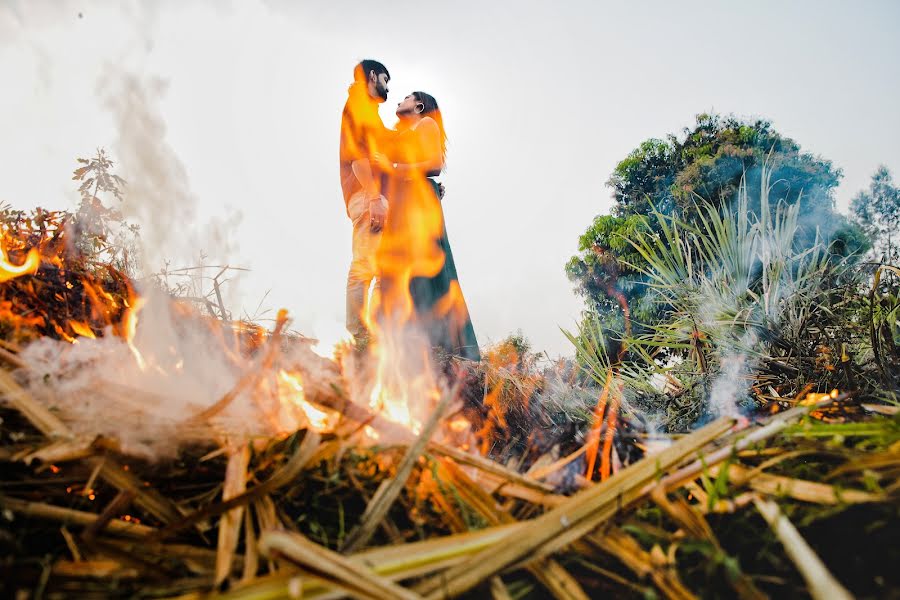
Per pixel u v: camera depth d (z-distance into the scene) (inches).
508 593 40.6
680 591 39.4
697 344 121.5
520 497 51.6
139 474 48.9
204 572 40.4
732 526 45.8
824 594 35.7
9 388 51.9
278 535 35.7
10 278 74.2
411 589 39.1
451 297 157.0
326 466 50.4
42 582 36.8
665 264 144.1
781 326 111.0
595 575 44.5
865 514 43.2
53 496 46.6
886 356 87.2
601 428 69.4
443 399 49.3
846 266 114.5
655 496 45.4
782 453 52.4
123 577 39.0
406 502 49.1
